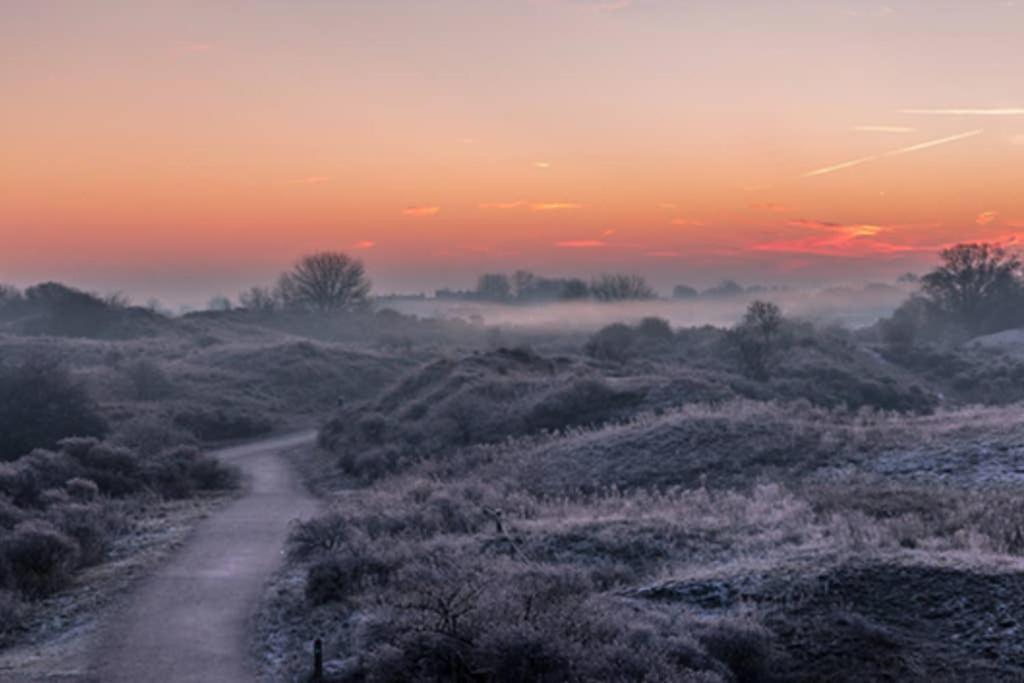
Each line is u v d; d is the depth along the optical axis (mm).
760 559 20875
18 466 38875
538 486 37781
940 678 15141
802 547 21375
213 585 24344
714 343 101250
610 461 38719
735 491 33156
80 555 26906
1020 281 136625
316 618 20422
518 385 59406
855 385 77875
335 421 61719
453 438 52344
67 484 37750
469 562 22125
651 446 39281
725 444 38000
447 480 42500
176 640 19703
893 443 35531
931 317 138750
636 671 14797
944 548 20609
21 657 18984
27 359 60062
